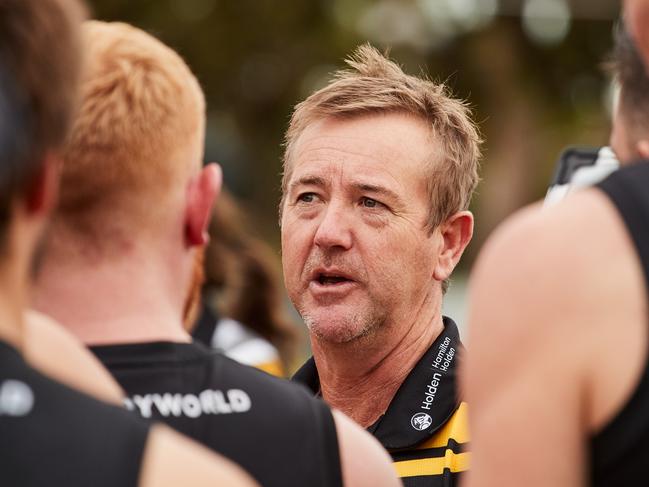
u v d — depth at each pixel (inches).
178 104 149.8
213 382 149.0
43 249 146.4
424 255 220.7
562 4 1718.8
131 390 145.3
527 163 1696.6
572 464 130.0
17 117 108.7
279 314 410.0
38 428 107.3
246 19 1652.3
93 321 147.3
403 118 221.3
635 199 133.0
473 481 135.4
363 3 1692.9
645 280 129.7
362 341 217.9
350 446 153.0
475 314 138.6
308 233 219.8
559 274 131.6
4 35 110.1
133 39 153.5
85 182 145.2
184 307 176.9
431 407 214.4
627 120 145.6
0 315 109.1
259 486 145.5
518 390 132.0
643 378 127.7
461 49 1704.0
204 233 156.5
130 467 106.8
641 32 140.2
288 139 231.9
